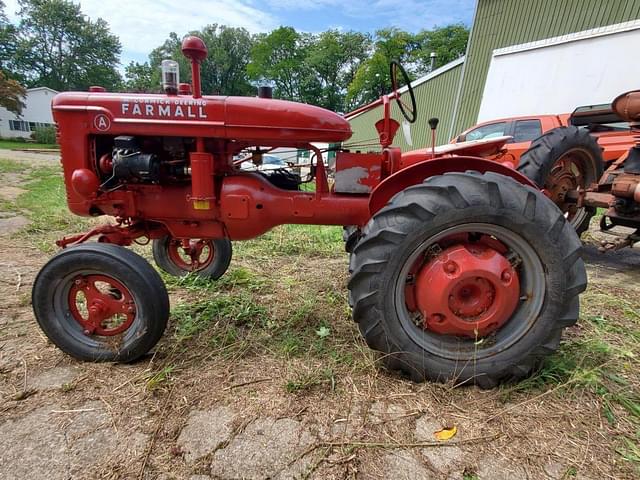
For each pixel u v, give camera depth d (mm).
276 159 3035
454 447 1287
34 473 1168
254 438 1317
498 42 9484
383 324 1575
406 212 1516
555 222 1500
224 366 1750
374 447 1279
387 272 1524
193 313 2258
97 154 1891
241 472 1182
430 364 1604
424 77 13070
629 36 6086
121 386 1599
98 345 1760
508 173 1770
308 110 1745
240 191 1930
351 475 1172
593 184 3566
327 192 2020
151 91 2000
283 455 1246
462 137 6215
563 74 6980
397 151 2055
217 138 1857
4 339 1974
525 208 1485
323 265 3316
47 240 3936
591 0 7883
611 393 1549
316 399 1521
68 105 1779
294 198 1966
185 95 1806
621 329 2152
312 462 1220
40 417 1412
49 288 1713
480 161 1762
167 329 2072
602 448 1286
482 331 1620
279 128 1728
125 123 1748
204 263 2852
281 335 2039
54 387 1593
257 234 2057
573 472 1187
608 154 4582
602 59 6449
